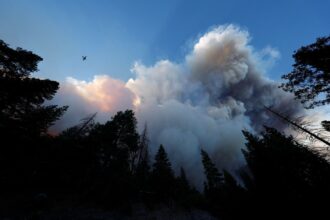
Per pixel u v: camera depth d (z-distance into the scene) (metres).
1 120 15.19
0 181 15.92
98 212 16.58
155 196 27.34
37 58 15.34
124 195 20.89
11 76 15.14
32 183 18.36
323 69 9.27
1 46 13.83
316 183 9.42
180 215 23.42
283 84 11.21
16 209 13.28
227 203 19.81
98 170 23.69
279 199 11.65
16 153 16.97
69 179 20.77
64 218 13.74
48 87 16.95
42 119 18.75
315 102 10.34
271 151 13.44
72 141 22.47
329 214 8.89
